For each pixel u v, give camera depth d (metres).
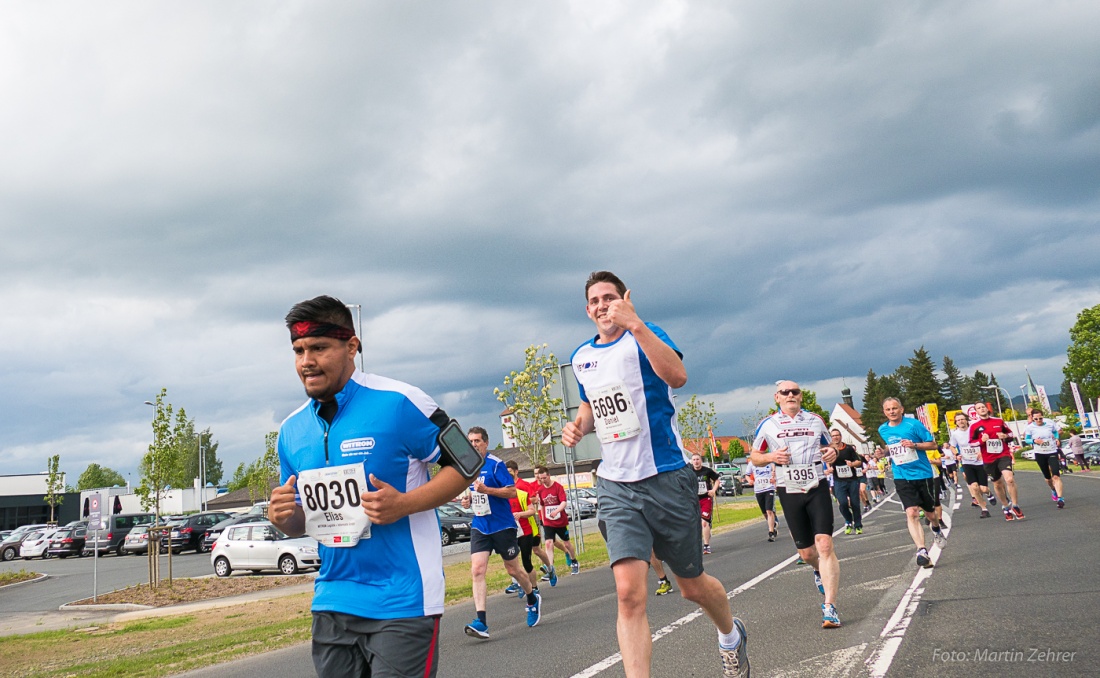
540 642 7.73
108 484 130.75
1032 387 111.94
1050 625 5.77
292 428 3.09
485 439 8.45
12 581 28.75
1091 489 20.41
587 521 41.19
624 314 3.97
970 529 13.26
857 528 16.22
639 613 3.94
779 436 7.09
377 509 2.70
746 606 8.38
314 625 2.90
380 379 3.01
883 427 10.15
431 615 2.82
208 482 120.75
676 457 4.20
